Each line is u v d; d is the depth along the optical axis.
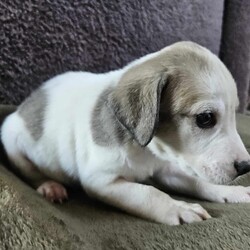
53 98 0.38
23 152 0.38
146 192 0.32
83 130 0.35
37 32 0.44
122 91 0.32
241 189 0.36
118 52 0.48
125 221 0.31
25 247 0.26
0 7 0.42
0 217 0.26
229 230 0.29
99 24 0.47
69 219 0.29
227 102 0.31
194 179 0.36
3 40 0.43
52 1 0.44
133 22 0.49
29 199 0.29
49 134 0.37
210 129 0.31
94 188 0.34
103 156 0.34
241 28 0.57
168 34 0.51
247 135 0.44
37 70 0.45
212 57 0.33
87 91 0.37
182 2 0.52
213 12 0.55
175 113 0.31
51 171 0.37
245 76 0.58
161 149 0.33
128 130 0.31
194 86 0.31
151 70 0.32
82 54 0.47
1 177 0.29
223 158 0.31
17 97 0.44
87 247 0.26
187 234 0.28
